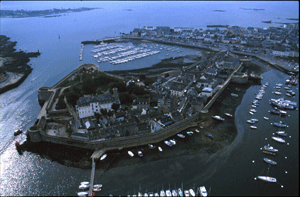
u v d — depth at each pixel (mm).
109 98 194625
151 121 174250
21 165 139625
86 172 133125
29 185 125062
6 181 127938
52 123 180750
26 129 178125
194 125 182000
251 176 130375
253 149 154750
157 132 162750
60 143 158000
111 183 124062
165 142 158875
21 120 191125
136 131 164375
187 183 124438
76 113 189500
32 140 160500
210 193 117688
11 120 190625
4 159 144750
